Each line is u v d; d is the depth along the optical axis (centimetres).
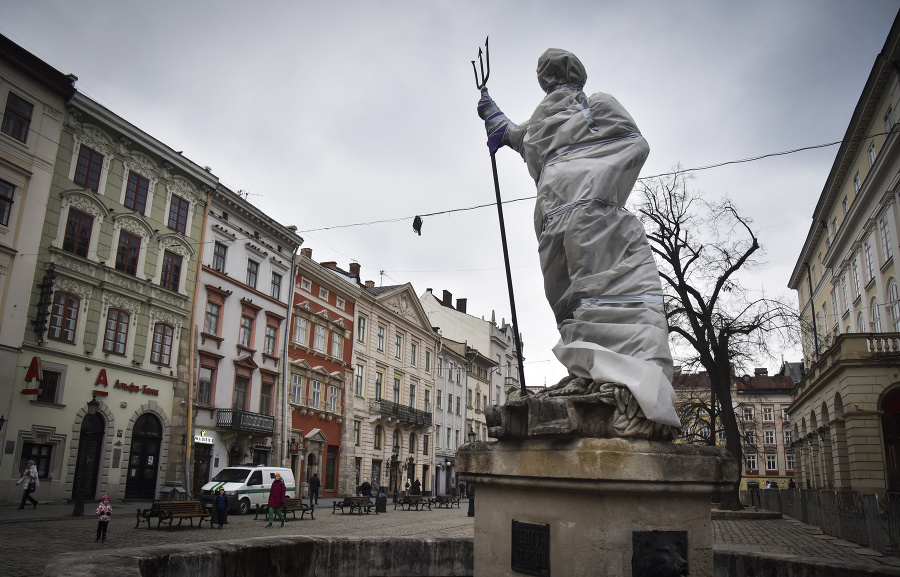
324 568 477
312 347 3638
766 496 3006
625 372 367
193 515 1652
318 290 3738
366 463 4078
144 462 2536
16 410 2080
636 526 340
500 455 390
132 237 2569
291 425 3372
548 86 466
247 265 3180
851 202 3466
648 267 412
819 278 4547
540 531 362
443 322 6319
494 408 406
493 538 393
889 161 2709
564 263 428
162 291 2664
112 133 2498
